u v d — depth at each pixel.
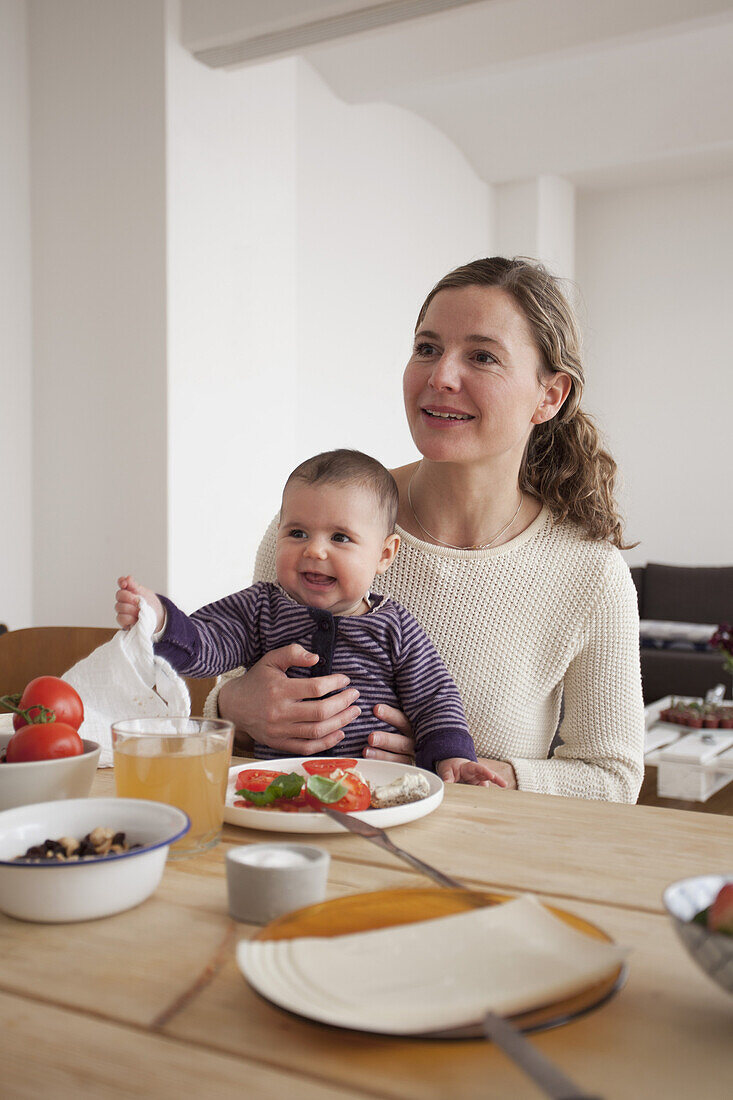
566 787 1.30
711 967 0.47
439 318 1.29
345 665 1.27
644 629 5.21
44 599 3.45
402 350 5.23
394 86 4.41
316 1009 0.46
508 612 1.38
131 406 3.22
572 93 4.89
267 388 3.57
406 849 0.74
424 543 1.41
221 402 3.37
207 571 3.32
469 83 4.83
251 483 3.51
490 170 5.77
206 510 3.31
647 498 6.21
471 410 1.27
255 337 3.52
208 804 0.73
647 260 6.18
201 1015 0.48
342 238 4.71
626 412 6.27
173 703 1.00
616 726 1.37
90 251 3.29
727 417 5.97
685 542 6.11
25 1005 0.49
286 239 3.66
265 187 3.55
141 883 0.61
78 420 3.35
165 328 3.14
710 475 6.03
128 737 0.74
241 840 0.77
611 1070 0.43
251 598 1.33
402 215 5.16
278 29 3.09
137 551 3.23
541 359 1.33
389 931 0.53
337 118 4.62
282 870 0.59
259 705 1.13
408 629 1.29
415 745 1.23
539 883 0.67
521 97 4.97
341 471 1.30
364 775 0.93
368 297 4.93
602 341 6.33
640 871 0.70
